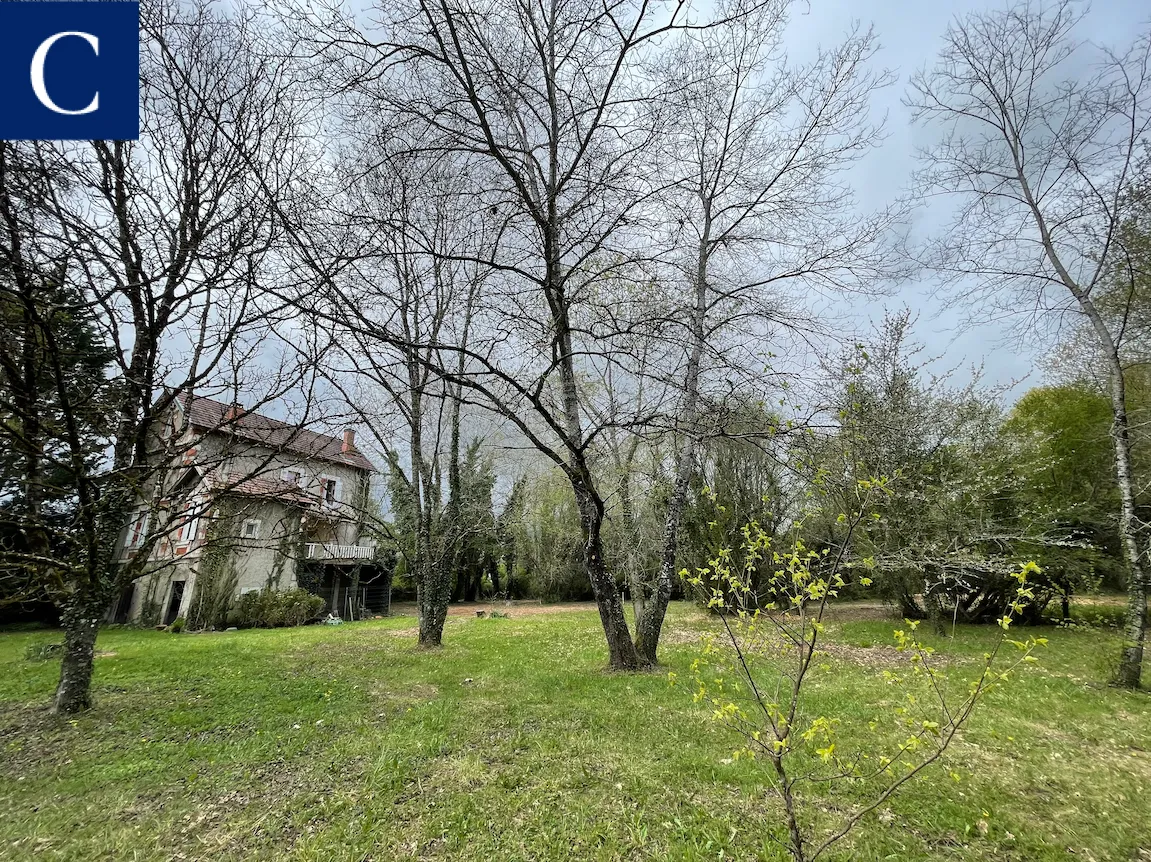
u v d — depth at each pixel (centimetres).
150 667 1004
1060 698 736
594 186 631
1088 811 410
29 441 585
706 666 899
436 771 488
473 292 849
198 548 804
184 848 367
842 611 2086
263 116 643
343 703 727
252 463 1198
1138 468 1377
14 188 516
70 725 630
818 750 287
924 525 1234
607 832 382
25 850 366
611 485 1390
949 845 366
